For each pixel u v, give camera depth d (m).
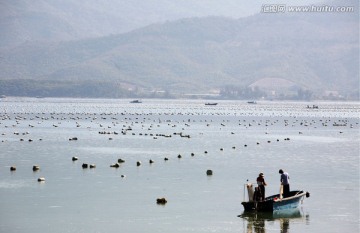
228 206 116.81
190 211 112.69
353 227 103.19
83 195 125.00
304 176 151.25
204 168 162.25
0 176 145.75
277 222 106.12
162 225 103.56
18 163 166.88
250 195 114.62
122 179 143.38
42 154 188.00
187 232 99.75
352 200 122.56
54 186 133.88
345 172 158.12
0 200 120.19
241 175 151.25
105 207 115.00
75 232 99.31
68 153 191.50
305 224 104.94
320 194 128.62
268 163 174.25
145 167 162.88
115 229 100.88
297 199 116.12
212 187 134.75
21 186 133.50
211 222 105.69
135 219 106.88
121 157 182.62
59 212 111.19
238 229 101.81
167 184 137.75
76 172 152.88
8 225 102.75
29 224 103.31
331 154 199.12
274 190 132.00
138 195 125.44
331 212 113.00
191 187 134.50
